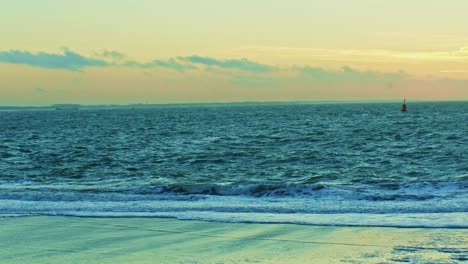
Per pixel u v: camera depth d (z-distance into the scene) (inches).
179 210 580.1
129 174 1039.0
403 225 485.4
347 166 1138.7
